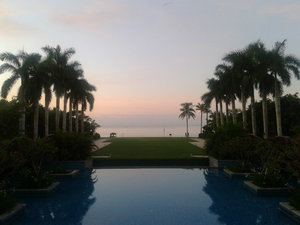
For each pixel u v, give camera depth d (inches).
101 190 609.0
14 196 537.0
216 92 1696.6
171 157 1016.2
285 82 1178.0
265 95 1212.5
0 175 505.7
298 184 580.1
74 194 570.3
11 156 476.1
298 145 455.5
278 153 565.9
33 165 591.5
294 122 1535.4
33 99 1153.4
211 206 479.5
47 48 1321.4
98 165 951.0
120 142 1946.4
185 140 2231.8
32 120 1450.5
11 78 1127.6
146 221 403.5
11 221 397.4
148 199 530.9
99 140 2287.2
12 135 816.9
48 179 593.0
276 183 551.5
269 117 1590.8
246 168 758.5
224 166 900.6
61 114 1959.9
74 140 909.8
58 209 464.1
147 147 1475.1
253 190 559.8
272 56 1166.3
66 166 886.4
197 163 959.0
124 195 564.1
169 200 523.2
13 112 855.1
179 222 398.9
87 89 1536.7
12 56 1135.0
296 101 1612.9
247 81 1253.1
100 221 404.8
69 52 1402.6
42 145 593.6
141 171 866.8
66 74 1370.6
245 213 438.3
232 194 564.4
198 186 647.8
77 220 408.5
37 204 494.3
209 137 1000.9
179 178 751.1
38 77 1147.3
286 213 421.1
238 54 1261.1
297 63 1172.5
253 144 719.1
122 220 408.5
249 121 1609.3
